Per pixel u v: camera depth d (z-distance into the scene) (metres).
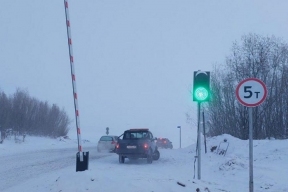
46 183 13.26
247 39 34.12
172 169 19.27
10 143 45.44
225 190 11.72
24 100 57.34
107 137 36.91
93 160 26.16
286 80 33.97
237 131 34.50
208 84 12.87
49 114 63.25
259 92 10.23
